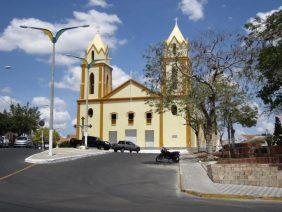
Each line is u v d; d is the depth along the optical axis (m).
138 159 36.22
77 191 16.23
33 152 38.00
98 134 81.00
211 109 33.72
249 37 23.22
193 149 69.31
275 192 17.33
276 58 21.42
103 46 84.38
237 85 35.62
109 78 86.19
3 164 25.81
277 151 25.70
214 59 33.06
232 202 14.80
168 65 34.44
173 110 36.12
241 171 20.09
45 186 17.45
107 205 12.78
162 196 15.95
